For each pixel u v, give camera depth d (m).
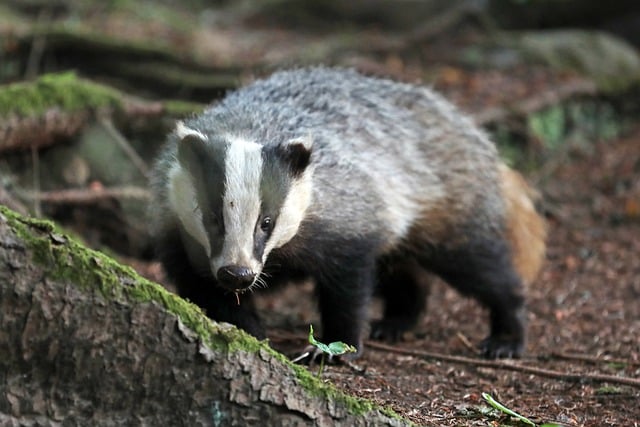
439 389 9.73
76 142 14.89
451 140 12.35
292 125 10.48
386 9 26.17
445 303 14.47
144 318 6.84
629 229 17.36
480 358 11.87
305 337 11.70
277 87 11.33
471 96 20.48
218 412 6.91
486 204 12.57
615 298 14.28
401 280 13.02
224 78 18.97
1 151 13.85
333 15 26.56
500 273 12.52
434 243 12.30
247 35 25.31
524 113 19.64
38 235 6.74
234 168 8.93
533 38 24.02
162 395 6.89
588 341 12.46
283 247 10.09
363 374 9.88
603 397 9.72
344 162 10.55
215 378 6.91
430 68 22.92
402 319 13.16
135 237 14.91
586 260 16.00
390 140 11.54
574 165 20.00
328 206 10.22
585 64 23.34
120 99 15.12
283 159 9.29
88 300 6.76
